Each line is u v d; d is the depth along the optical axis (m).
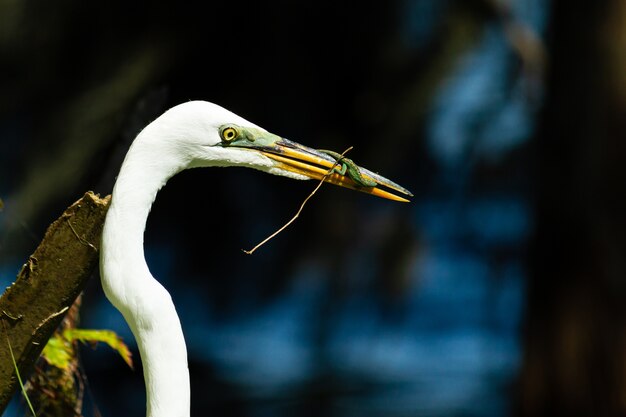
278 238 18.89
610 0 10.27
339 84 18.06
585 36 10.24
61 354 3.75
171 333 2.93
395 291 19.27
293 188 18.59
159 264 19.03
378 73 17.97
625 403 9.91
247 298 19.25
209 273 19.00
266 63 17.69
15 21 15.73
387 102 17.95
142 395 14.45
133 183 2.92
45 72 15.81
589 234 10.09
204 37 16.80
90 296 5.25
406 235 19.25
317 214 18.62
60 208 14.15
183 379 2.95
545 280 10.29
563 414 10.12
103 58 15.90
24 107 15.83
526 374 10.42
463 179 20.20
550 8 10.96
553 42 10.51
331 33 17.80
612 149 10.18
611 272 10.01
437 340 20.27
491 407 16.41
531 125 17.61
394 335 19.70
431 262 20.81
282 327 19.27
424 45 17.95
